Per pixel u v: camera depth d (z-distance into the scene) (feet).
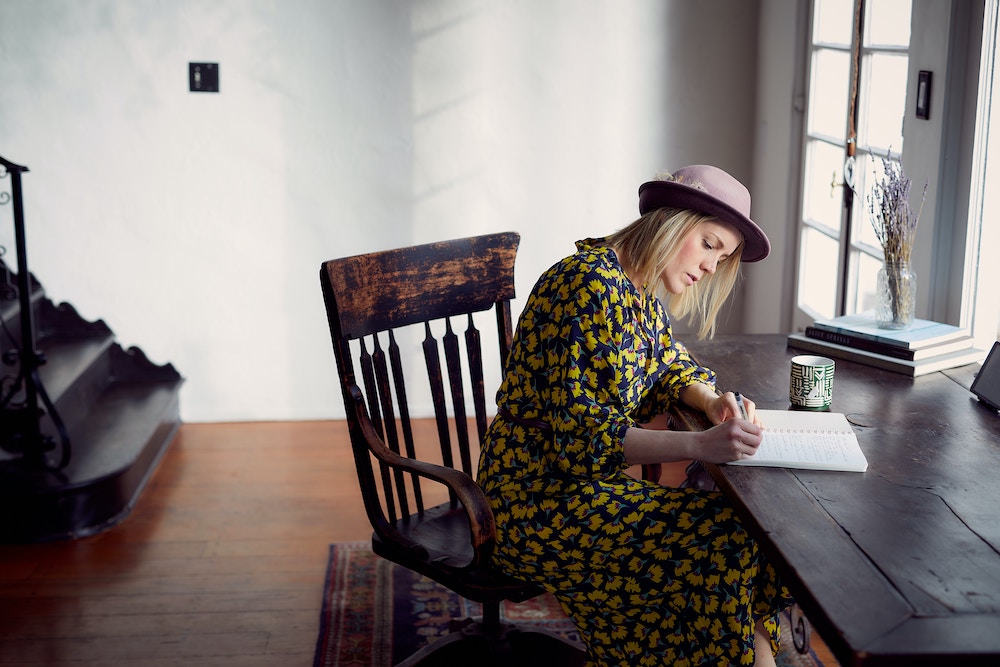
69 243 12.71
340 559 9.47
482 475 6.06
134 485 10.81
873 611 3.86
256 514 10.50
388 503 6.67
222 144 12.60
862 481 5.10
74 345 12.50
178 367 13.23
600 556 5.62
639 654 5.75
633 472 11.29
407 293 6.73
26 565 9.35
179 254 12.87
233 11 12.28
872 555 4.30
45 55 12.23
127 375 13.16
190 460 12.00
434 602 8.71
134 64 12.33
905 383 6.72
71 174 12.54
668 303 6.43
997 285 8.00
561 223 13.16
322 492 11.07
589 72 12.76
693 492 5.66
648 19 12.71
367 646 7.97
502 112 12.78
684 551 5.50
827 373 6.13
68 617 8.43
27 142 12.42
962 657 3.59
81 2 12.14
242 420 13.41
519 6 12.53
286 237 12.92
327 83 12.54
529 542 5.73
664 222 5.77
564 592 5.84
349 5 12.37
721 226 5.81
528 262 13.25
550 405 5.64
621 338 5.58
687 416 6.04
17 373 11.35
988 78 7.60
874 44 9.57
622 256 5.97
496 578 5.97
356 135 12.69
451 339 7.06
